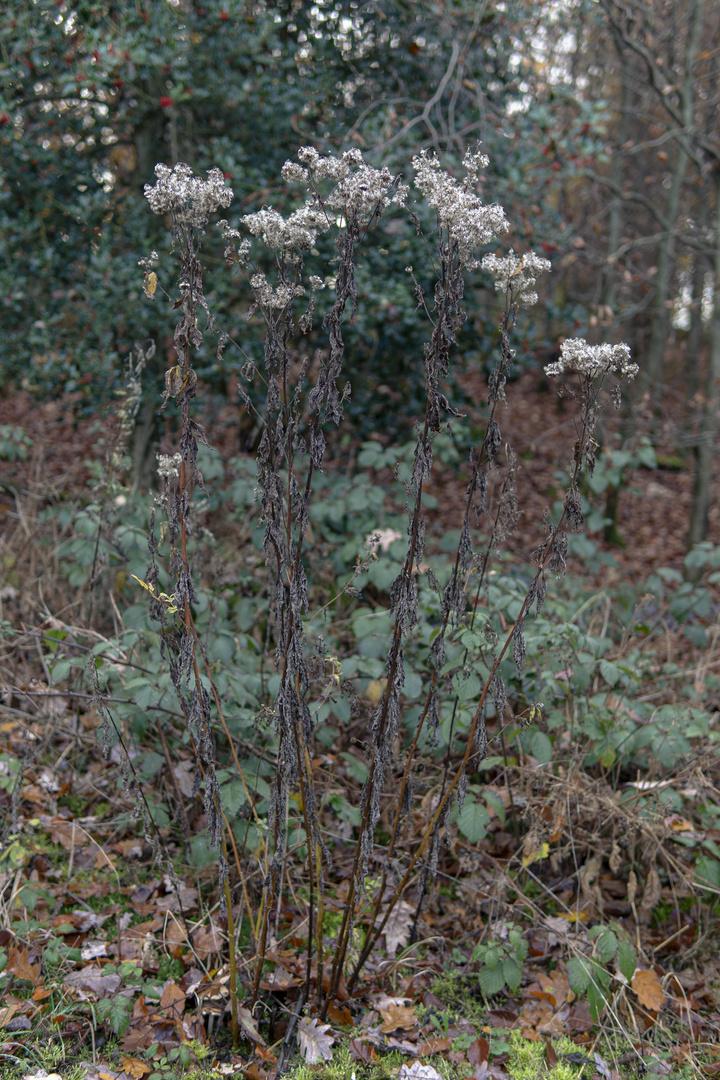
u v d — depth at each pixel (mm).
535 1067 1926
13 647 3164
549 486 8289
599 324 5512
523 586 3033
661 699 3188
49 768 2752
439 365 1639
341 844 2586
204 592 2869
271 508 1673
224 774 2162
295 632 1689
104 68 3799
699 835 2477
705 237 6832
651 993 2066
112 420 3064
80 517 2965
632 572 5930
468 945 2285
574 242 5121
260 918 1897
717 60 7145
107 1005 1857
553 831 2312
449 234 1606
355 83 4730
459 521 6680
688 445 6184
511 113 4691
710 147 5793
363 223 1613
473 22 4469
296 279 1639
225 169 4215
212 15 4074
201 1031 1916
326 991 2023
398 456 3801
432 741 1965
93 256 4207
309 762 1824
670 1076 1917
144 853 2490
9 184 4238
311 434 1640
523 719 2314
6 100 3951
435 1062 1932
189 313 1584
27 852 2307
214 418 5223
